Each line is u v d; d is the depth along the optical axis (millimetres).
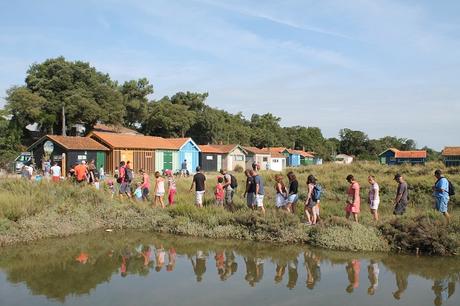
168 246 12891
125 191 18531
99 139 37844
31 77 53062
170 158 43188
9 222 13508
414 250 12055
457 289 8695
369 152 103375
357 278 9477
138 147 39156
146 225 15891
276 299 8023
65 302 7852
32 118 49250
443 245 11703
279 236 13555
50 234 14109
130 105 63438
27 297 8141
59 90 52719
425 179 25516
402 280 9336
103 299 8000
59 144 34344
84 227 15203
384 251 12164
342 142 106875
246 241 13641
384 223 13156
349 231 12797
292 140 95375
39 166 35625
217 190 17203
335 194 23734
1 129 47375
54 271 10008
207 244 13203
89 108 51219
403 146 107500
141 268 10312
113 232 15141
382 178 27938
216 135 68938
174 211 16391
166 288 8703
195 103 73375
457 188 23500
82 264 10656
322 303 7809
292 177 15320
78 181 19391
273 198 21578
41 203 15445
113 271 10023
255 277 9539
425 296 8258
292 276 9625
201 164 48625
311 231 13328
